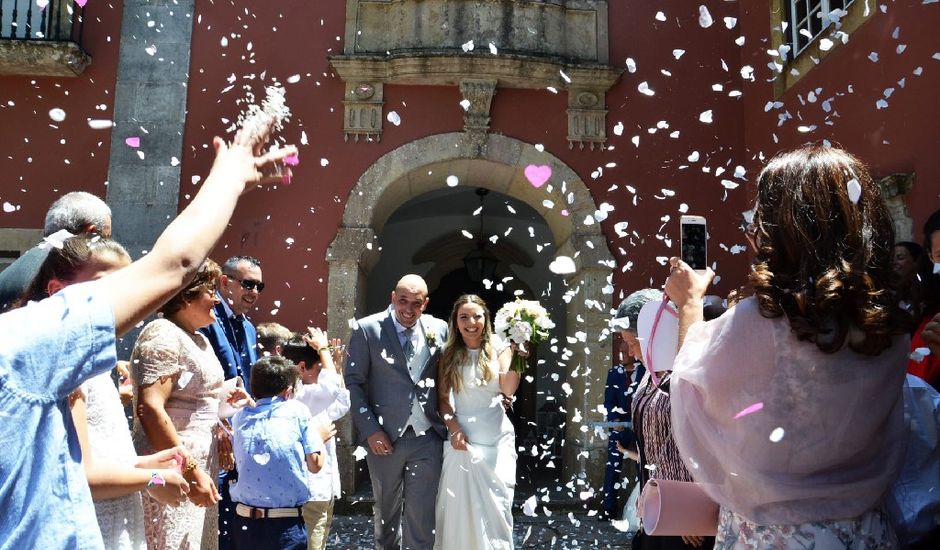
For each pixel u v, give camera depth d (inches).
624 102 370.3
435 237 553.0
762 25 354.9
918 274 117.5
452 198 524.7
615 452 306.5
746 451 57.7
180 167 346.6
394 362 195.2
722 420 59.6
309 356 193.6
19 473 42.4
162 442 110.2
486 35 362.0
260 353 207.6
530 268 558.6
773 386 57.4
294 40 362.3
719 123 370.0
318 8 365.7
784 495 56.1
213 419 122.7
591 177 364.8
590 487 337.1
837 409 56.4
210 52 357.1
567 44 372.5
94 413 81.3
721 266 358.3
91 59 350.9
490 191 511.5
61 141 344.5
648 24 376.8
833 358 56.8
